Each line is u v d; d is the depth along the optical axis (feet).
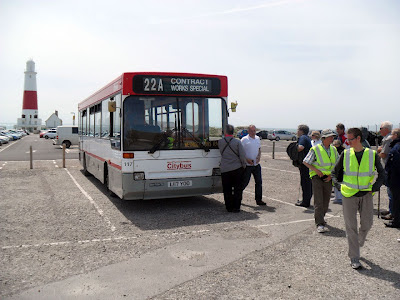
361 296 13.12
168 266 15.98
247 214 25.68
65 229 21.93
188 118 26.71
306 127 27.58
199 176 26.84
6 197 32.14
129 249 18.22
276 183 40.04
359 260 16.48
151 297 13.08
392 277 14.78
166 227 22.33
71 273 15.23
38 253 17.67
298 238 19.93
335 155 21.16
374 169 15.78
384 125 25.64
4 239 19.92
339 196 29.81
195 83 26.99
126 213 26.14
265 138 182.60
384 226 22.41
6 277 14.83
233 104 28.09
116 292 13.48
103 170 32.73
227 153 25.84
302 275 14.97
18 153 90.94
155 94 25.96
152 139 25.68
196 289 13.70
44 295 13.24
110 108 26.25
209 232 21.16
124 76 25.38
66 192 34.86
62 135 120.37
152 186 25.55
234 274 15.08
